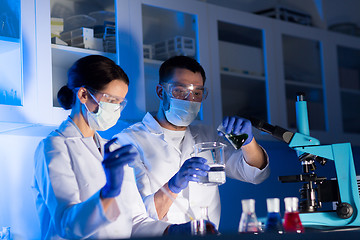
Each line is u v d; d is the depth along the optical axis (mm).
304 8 3637
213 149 1717
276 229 1508
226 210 3205
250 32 3152
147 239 1202
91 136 1895
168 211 2145
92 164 1784
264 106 3152
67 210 1511
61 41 2354
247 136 1889
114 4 2559
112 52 2525
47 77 2244
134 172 2166
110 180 1354
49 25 2289
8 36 2223
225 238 1241
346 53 3717
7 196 2465
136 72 2555
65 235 1484
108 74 1806
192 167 1729
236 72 3039
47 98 2229
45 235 1674
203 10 2902
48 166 1622
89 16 2480
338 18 3910
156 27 2723
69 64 2385
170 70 2197
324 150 1814
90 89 1791
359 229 1508
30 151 2564
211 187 2309
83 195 1720
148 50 2650
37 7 2266
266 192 3396
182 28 2832
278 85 3191
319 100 3457
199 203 2244
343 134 3475
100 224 1419
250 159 2205
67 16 2408
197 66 2227
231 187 3252
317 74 3467
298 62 3383
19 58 2211
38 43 2242
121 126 2584
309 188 1828
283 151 3543
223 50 3014
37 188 1721
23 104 2164
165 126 2295
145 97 2572
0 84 2252
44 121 2207
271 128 1860
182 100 2150
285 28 3285
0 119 2094
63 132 1799
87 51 2432
